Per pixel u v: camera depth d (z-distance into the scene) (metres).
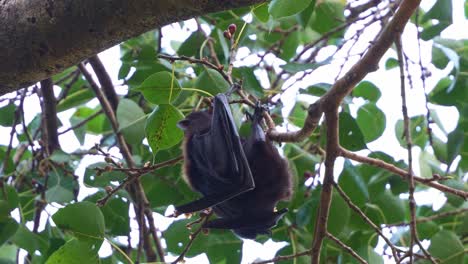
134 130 9.91
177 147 11.27
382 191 11.21
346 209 10.18
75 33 7.82
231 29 9.82
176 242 11.21
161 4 7.31
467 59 11.38
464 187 11.34
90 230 8.97
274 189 9.48
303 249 11.03
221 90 9.72
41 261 11.11
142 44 12.23
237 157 8.99
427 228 11.30
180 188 11.24
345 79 8.31
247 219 9.47
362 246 10.77
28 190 12.56
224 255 11.30
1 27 8.09
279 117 10.98
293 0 8.39
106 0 7.53
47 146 12.34
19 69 8.25
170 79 8.73
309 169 11.23
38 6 7.88
